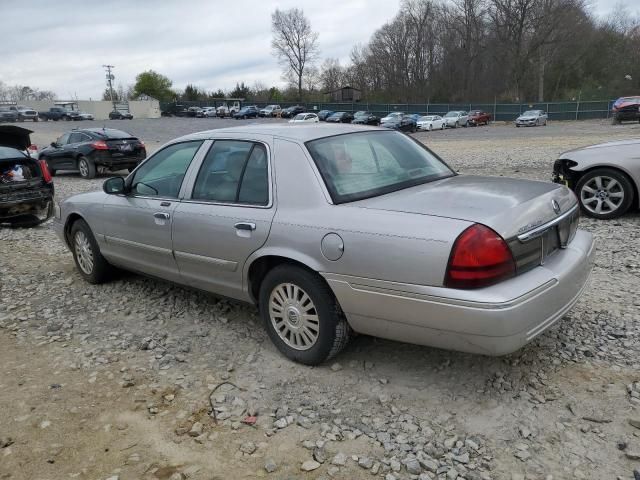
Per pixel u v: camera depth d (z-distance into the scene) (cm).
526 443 291
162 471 283
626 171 744
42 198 965
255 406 337
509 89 7875
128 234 497
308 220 352
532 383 344
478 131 4225
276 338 392
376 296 323
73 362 405
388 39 8712
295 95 10056
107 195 531
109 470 285
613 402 321
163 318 480
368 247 321
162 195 467
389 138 437
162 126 5550
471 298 291
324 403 336
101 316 494
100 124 6041
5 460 296
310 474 276
